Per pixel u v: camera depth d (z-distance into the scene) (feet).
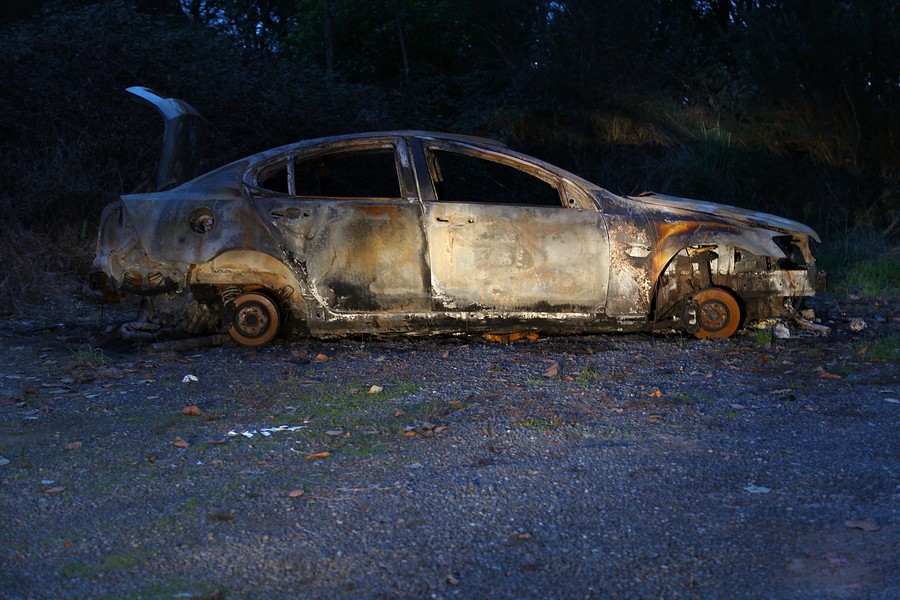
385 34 57.93
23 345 24.03
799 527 11.64
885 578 10.18
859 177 46.65
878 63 44.83
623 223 22.99
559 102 50.14
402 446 15.23
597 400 17.98
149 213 22.59
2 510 12.55
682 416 16.79
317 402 18.10
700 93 53.36
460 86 55.31
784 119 49.01
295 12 69.62
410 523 11.95
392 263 22.66
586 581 10.27
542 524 11.87
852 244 41.60
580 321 23.06
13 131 35.73
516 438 15.56
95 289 23.86
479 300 22.72
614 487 13.16
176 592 10.11
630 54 51.39
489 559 10.85
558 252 22.76
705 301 23.61
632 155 49.93
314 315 22.77
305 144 23.63
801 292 23.90
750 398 18.06
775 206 46.01
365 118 43.68
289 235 22.59
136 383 19.83
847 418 16.62
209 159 37.22
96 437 15.96
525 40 56.13
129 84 37.63
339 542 11.39
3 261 31.09
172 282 22.74
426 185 22.95
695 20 60.03
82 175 35.04
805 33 45.57
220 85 38.60
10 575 10.55
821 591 9.95
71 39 37.29
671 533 11.53
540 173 23.34
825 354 22.11
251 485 13.47
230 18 62.39
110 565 10.82
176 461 14.60
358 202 22.75
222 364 21.52
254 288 23.58
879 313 28.94
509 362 21.39
